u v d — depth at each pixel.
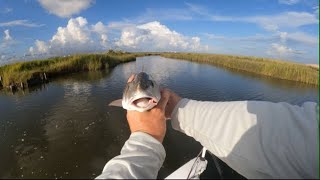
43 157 1.63
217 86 3.89
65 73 5.42
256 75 5.48
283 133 0.31
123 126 2.07
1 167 1.55
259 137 0.32
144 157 0.35
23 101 3.03
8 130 2.09
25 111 2.61
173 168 1.41
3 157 1.66
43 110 2.62
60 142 1.84
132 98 0.46
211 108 0.40
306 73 4.70
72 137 1.92
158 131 0.40
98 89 3.63
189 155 1.50
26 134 2.01
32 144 1.83
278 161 0.31
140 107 0.41
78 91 3.51
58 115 2.42
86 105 2.72
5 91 3.69
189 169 0.47
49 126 2.16
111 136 1.91
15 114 2.52
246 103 0.37
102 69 6.25
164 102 0.45
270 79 4.96
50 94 3.37
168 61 9.50
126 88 0.59
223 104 0.40
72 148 1.75
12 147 1.79
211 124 0.38
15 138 1.93
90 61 6.12
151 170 0.34
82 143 1.81
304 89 4.05
